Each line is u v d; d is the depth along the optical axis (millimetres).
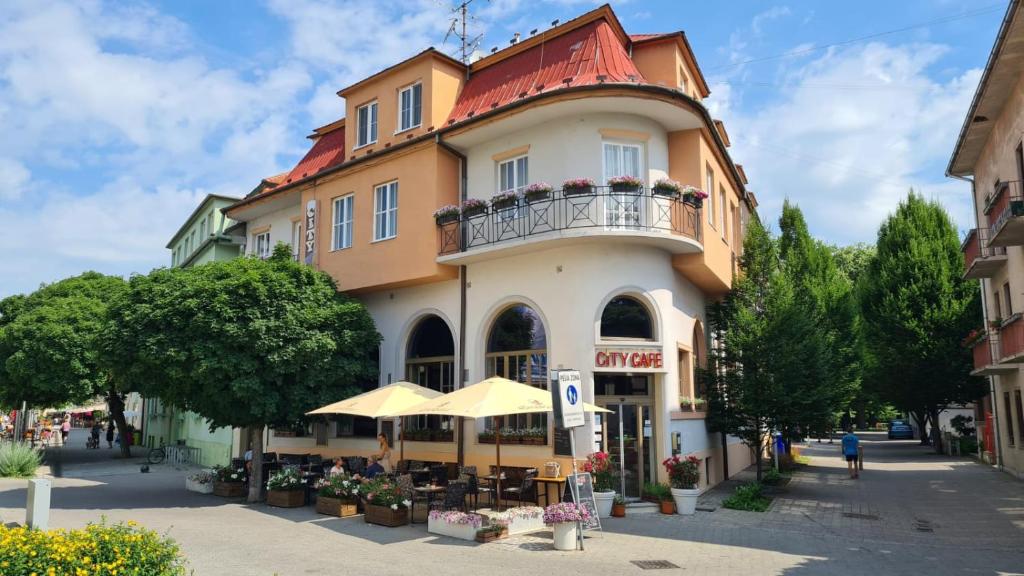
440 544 10844
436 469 14930
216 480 17406
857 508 14633
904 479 20391
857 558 9883
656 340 15000
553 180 15266
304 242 19984
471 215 15859
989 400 25844
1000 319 19938
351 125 19578
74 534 6543
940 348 30047
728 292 19266
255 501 15828
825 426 17969
